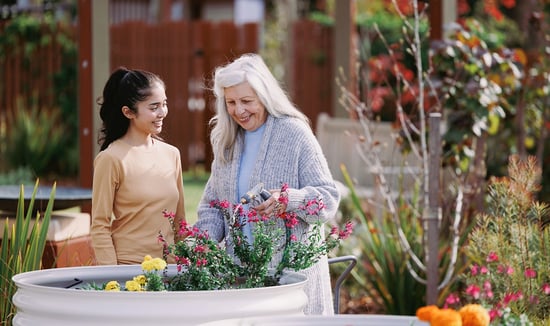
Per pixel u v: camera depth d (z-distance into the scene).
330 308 4.36
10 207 5.48
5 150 13.39
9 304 4.89
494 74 7.14
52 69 13.89
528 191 5.16
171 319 3.09
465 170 6.97
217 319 3.12
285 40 17.03
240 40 14.95
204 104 15.10
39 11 14.05
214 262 3.72
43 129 13.52
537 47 8.98
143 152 4.48
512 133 8.12
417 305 6.52
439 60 7.14
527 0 10.10
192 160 15.17
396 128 7.39
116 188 4.41
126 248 4.40
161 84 4.51
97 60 7.43
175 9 22.81
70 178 13.70
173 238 4.51
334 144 10.07
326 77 14.82
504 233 5.17
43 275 3.64
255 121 4.34
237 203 4.37
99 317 3.09
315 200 4.09
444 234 6.82
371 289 7.14
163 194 4.46
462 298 6.19
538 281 4.77
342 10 10.77
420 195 6.93
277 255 4.18
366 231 6.77
